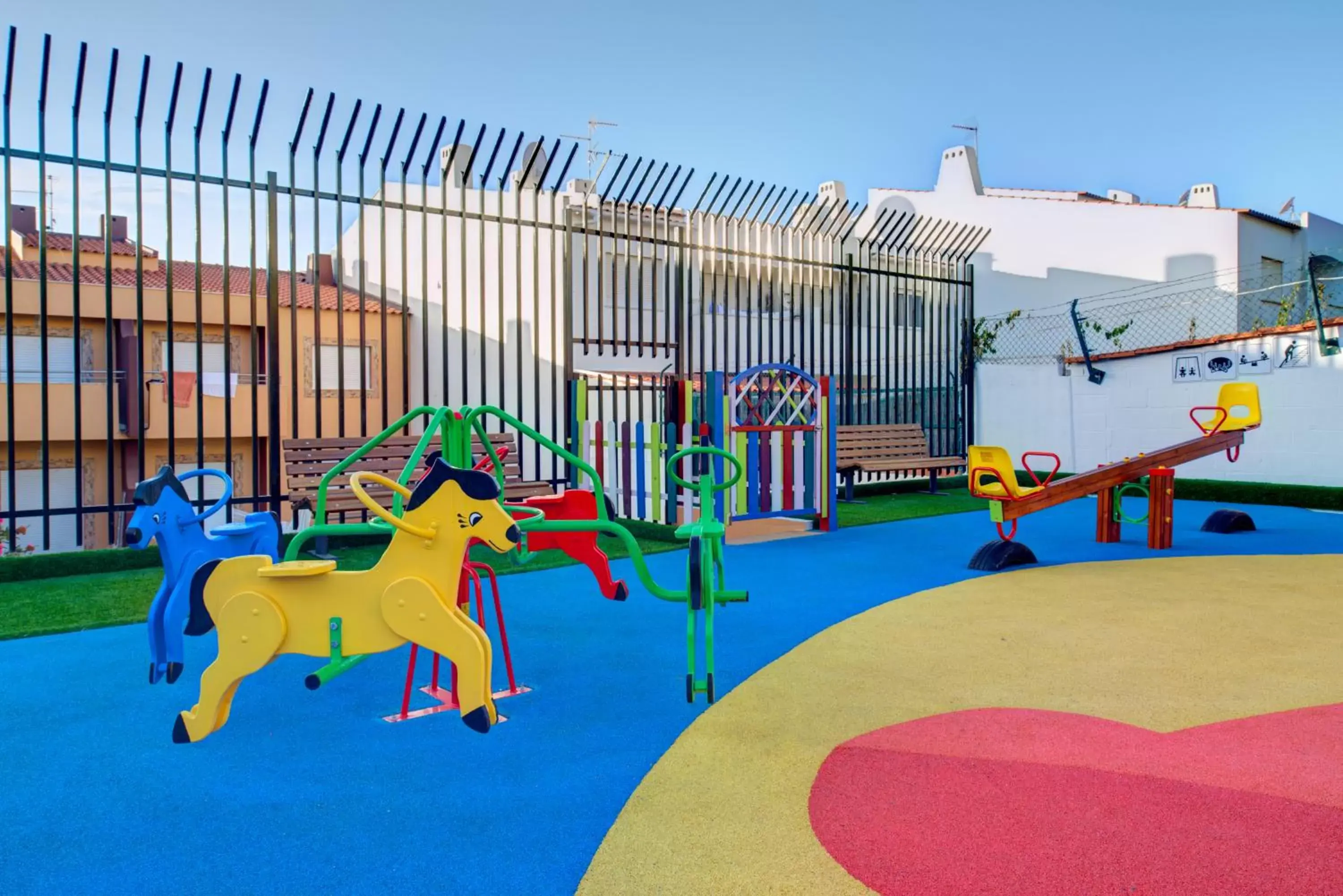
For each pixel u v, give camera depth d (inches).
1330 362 437.1
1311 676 165.6
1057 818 107.7
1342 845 100.3
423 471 309.0
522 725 141.2
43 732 138.6
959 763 125.0
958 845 101.6
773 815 109.7
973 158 750.5
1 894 92.7
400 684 163.3
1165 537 314.8
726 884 94.0
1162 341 625.9
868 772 122.5
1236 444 334.3
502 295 323.9
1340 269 704.4
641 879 95.1
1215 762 124.4
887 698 154.4
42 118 247.8
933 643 190.1
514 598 233.1
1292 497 440.5
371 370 699.4
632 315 645.3
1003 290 713.0
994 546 280.2
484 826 107.3
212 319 692.1
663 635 196.5
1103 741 133.0
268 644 121.0
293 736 136.6
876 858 98.8
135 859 99.8
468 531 121.3
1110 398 519.8
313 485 290.2
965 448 547.5
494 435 316.2
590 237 619.2
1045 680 163.9
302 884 94.5
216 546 163.8
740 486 336.2
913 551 313.9
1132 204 645.3
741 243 429.4
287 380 695.1
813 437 361.4
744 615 215.8
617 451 365.1
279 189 290.5
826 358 666.2
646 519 363.9
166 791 117.1
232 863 99.0
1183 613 216.5
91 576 261.4
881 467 469.1
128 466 686.5
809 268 564.4
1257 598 233.0
